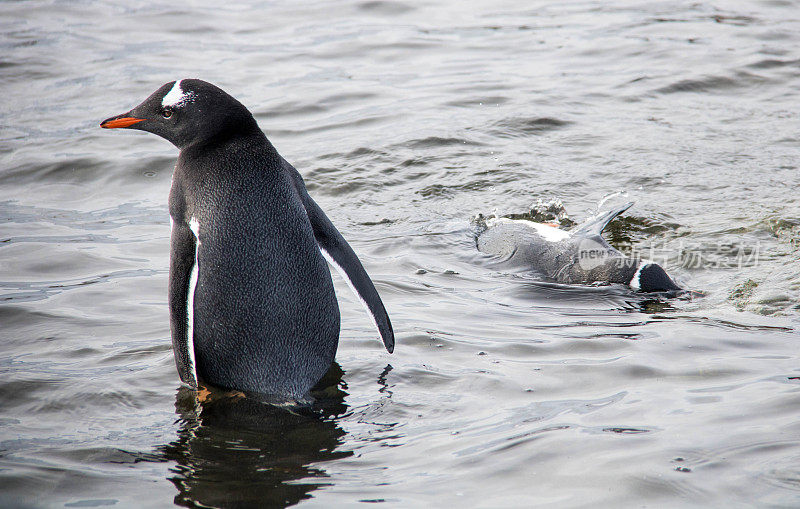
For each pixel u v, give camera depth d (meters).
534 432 7.35
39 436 7.52
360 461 7.05
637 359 8.84
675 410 7.65
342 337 9.58
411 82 21.44
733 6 27.12
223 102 8.12
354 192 15.08
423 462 6.98
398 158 16.45
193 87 8.19
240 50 24.42
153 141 17.84
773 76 20.61
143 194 15.32
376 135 17.73
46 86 21.25
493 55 23.42
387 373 8.70
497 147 16.89
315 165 16.20
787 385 8.05
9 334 9.67
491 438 7.31
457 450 7.13
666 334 9.56
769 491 6.24
